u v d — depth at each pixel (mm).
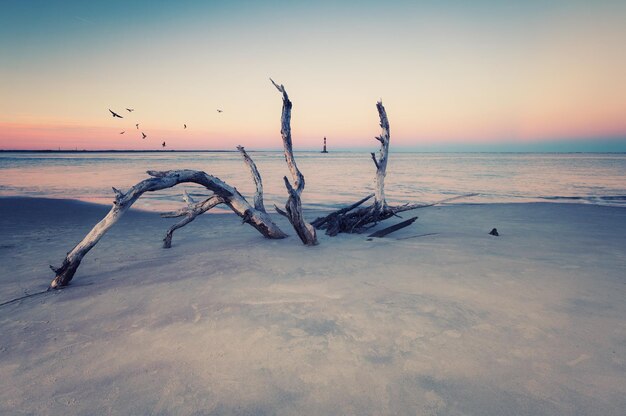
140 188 5219
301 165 54406
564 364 2646
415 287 4375
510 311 3611
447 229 8711
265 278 4809
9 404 2318
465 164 53438
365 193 18031
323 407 2238
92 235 4832
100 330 3375
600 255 5816
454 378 2506
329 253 6164
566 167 41969
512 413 2148
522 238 7316
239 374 2598
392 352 2867
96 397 2365
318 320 3482
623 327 3217
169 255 6414
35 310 3906
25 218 10906
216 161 62688
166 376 2588
